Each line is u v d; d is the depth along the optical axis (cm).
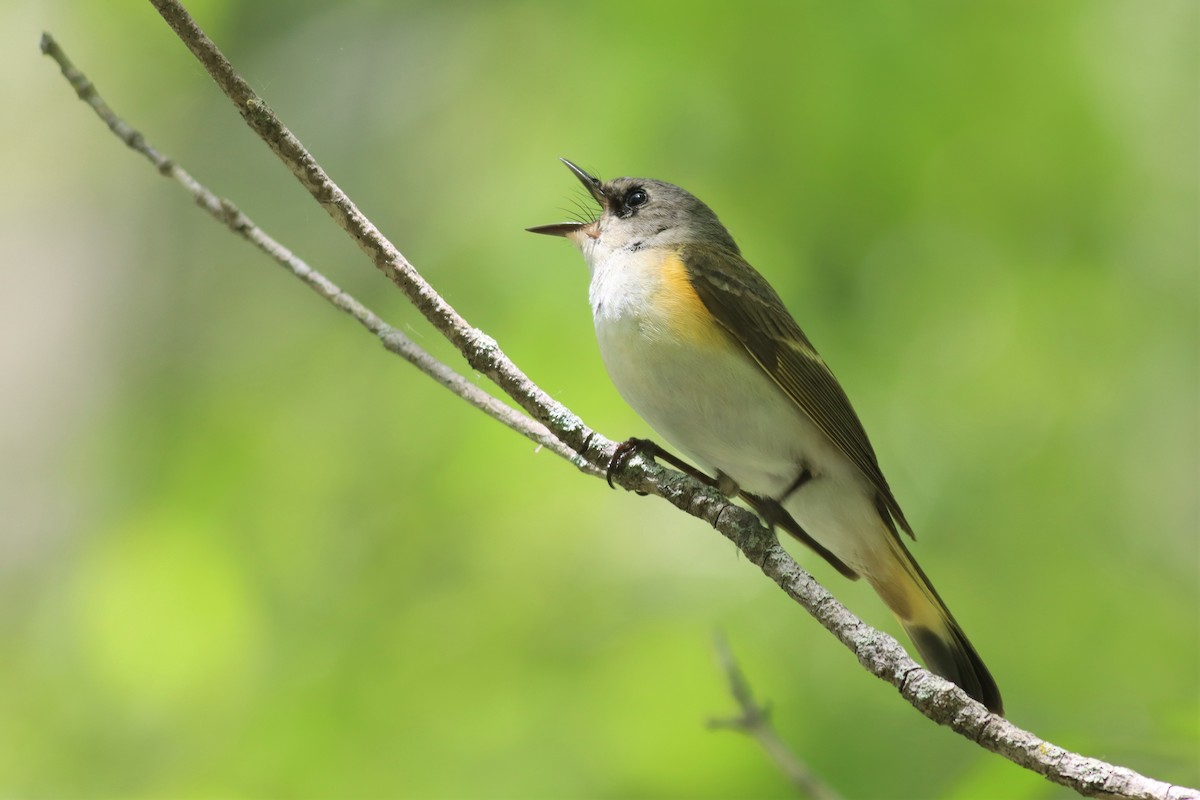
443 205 1225
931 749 997
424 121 1289
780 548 563
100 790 988
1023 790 663
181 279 1355
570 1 1225
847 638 520
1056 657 1104
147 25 1295
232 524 1093
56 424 1354
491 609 1059
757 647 1044
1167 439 1216
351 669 1029
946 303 1138
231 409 1178
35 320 1395
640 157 1127
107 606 1057
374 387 1166
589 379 1069
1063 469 1168
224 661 1030
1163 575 1184
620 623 1056
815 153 1111
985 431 1160
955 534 1143
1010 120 1135
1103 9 1200
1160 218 1227
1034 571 1144
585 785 972
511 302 1120
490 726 1002
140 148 668
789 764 700
